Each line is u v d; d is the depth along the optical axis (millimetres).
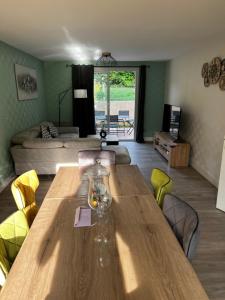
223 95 3686
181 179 4293
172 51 5082
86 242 1292
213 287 1976
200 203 3391
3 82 3941
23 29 3170
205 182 4156
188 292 970
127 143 7086
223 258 2312
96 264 1125
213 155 4043
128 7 2381
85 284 1012
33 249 1231
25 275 1060
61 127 6258
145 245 1269
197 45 4445
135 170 2482
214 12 2535
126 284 1009
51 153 4012
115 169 2506
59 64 6652
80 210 1636
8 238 1365
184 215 1479
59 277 1049
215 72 3887
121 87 7320
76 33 3420
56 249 1233
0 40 3818
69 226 1449
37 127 5176
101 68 6781
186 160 4938
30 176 2199
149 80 6973
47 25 2994
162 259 1161
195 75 4719
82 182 2135
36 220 1517
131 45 4375
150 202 1778
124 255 1188
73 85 6688
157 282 1020
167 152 5184
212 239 2594
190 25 3037
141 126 7113
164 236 1351
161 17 2703
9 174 4117
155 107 7184
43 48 4582
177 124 5074
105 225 1461
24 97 4938
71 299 938
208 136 4219
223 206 3143
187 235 1355
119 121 7656
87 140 4090
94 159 2689
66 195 1881
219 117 3826
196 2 2252
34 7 2352
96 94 7141
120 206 1711
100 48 4656
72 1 2207
